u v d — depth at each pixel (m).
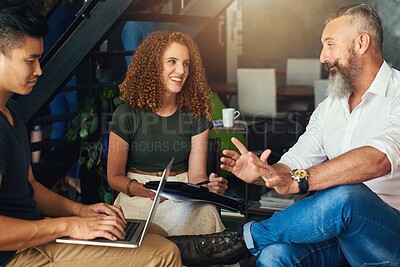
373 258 2.54
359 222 2.43
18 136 2.26
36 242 2.18
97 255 2.28
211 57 9.46
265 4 10.14
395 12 9.26
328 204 2.44
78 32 3.91
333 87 2.88
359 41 2.79
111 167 3.12
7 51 2.15
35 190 2.60
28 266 2.25
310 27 9.94
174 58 3.12
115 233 2.29
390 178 2.77
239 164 2.54
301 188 2.44
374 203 2.45
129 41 5.70
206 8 4.90
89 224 2.27
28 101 4.04
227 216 4.16
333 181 2.44
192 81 3.23
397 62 9.34
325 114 3.05
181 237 2.77
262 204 4.19
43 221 2.20
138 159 3.16
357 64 2.80
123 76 4.88
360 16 2.79
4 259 2.23
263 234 2.61
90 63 4.49
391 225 2.47
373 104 2.83
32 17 2.16
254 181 2.58
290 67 8.96
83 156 4.52
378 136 2.55
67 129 5.40
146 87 3.13
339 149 2.96
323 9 9.81
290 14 10.04
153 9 5.89
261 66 10.34
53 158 4.89
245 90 7.60
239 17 10.28
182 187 2.82
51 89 4.01
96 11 3.86
